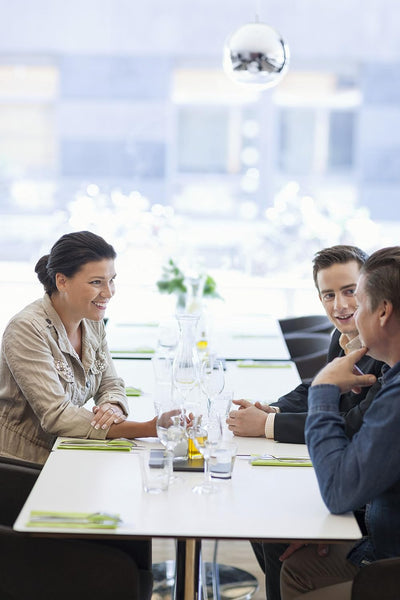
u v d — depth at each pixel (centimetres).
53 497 277
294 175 1302
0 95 1281
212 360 345
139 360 525
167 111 1295
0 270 966
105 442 338
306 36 1282
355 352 287
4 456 358
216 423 295
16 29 1270
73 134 1291
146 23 1283
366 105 1294
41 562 279
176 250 846
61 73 1284
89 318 371
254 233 934
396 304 264
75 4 1273
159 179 1303
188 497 281
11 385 360
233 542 502
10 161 1284
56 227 1071
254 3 1283
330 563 314
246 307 956
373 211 1304
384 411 257
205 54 1291
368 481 256
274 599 359
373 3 1278
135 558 327
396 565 254
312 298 1035
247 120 1289
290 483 297
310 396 281
